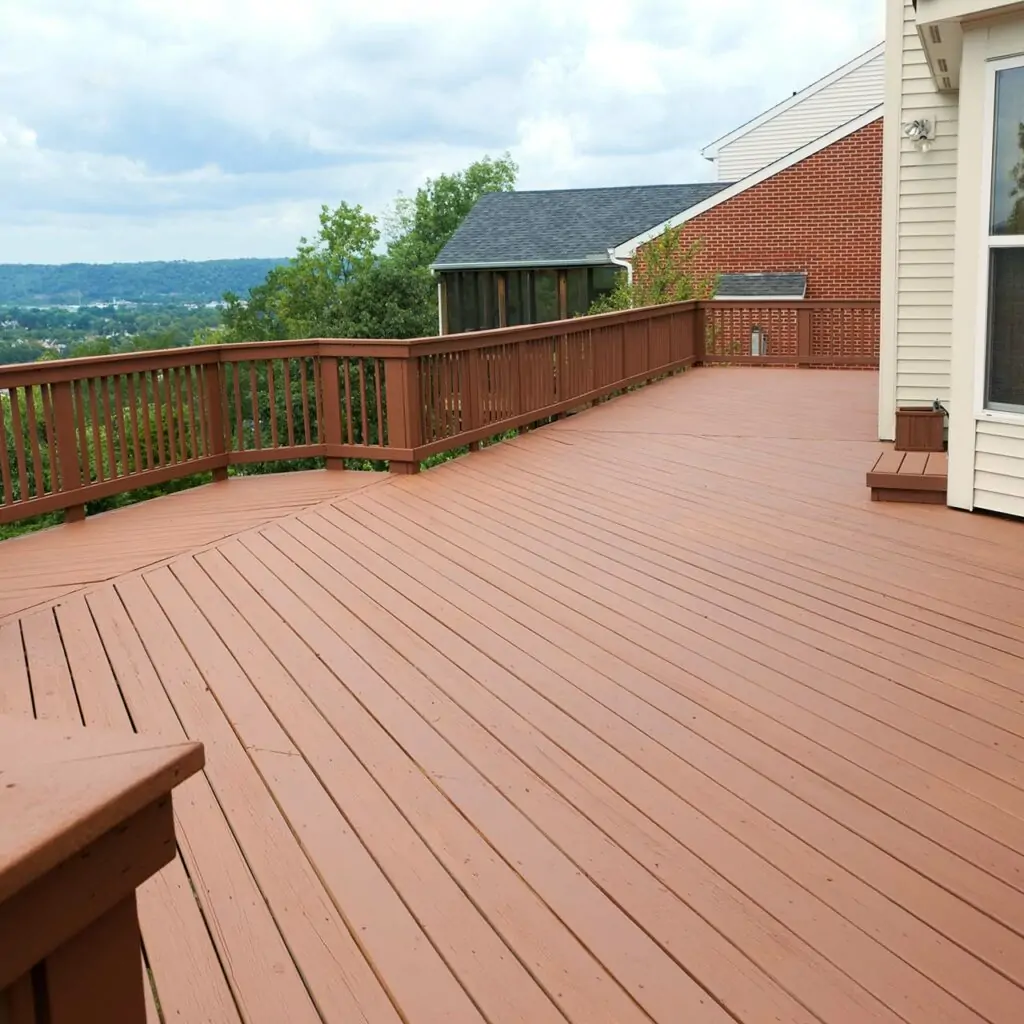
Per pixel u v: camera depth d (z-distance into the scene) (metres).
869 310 15.70
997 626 3.77
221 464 6.50
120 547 4.96
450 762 2.76
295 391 19.75
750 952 1.96
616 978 1.90
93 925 0.78
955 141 6.98
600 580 4.37
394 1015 1.81
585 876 2.23
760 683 3.27
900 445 6.45
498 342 7.63
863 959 1.94
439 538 5.09
